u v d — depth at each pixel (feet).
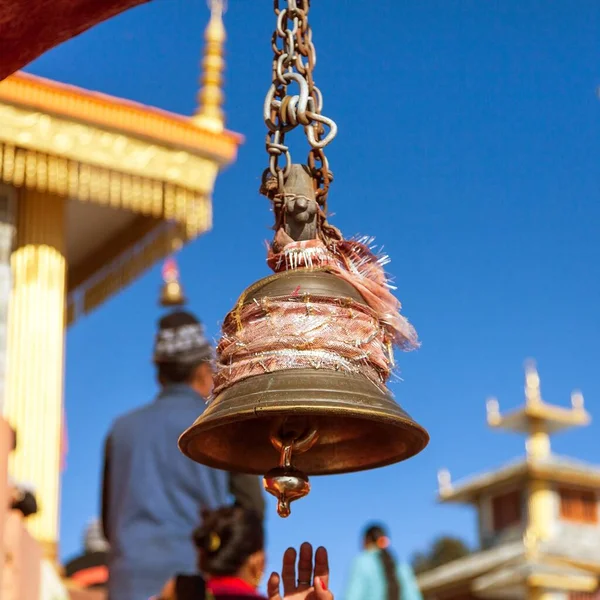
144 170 27.86
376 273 8.73
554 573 71.82
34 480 25.88
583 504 77.36
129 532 15.06
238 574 13.39
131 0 10.25
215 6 29.17
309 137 8.57
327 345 8.16
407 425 8.05
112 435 15.75
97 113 27.30
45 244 27.12
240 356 8.25
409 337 8.63
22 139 26.37
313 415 8.57
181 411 15.51
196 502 15.19
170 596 13.15
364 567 21.34
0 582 14.32
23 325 26.61
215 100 29.19
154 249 29.17
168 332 15.88
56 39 10.36
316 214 8.74
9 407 26.30
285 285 8.40
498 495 79.05
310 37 8.69
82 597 23.68
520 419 77.87
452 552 133.28
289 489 8.32
